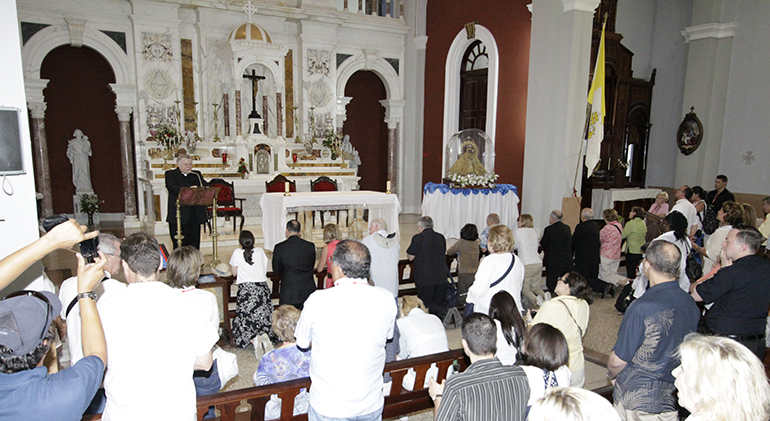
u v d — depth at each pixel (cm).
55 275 687
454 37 1230
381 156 1516
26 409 145
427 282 509
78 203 1155
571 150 901
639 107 1152
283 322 296
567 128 891
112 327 181
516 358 307
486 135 1030
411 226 1181
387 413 287
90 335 169
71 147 1134
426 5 1314
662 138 1165
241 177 1079
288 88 1234
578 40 875
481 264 411
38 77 1008
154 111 1080
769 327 372
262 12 1156
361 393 220
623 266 832
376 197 770
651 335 242
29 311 152
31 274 286
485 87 1177
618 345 252
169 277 304
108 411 186
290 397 257
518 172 1071
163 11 1062
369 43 1330
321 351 218
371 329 219
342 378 216
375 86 1473
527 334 239
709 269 588
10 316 149
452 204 919
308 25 1212
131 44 1064
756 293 295
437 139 1309
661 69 1162
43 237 162
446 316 504
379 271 463
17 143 252
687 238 495
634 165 1180
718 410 141
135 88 1073
